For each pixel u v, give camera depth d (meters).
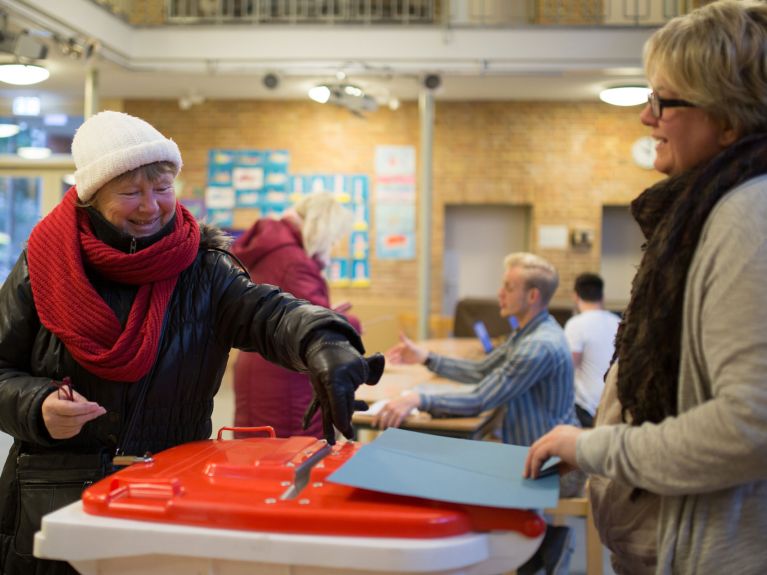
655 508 1.24
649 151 9.63
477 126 9.71
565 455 1.16
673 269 1.15
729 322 1.05
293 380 2.98
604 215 10.20
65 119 9.58
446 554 0.98
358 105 7.66
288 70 7.74
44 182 8.33
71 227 1.49
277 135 9.77
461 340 6.29
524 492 1.08
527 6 8.98
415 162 9.71
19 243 8.38
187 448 1.35
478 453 1.29
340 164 9.75
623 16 8.09
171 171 1.51
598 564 2.65
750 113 1.15
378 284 9.80
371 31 7.68
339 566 0.99
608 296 10.20
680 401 1.14
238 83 8.74
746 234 1.07
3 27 5.86
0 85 8.62
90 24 6.96
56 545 1.05
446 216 10.24
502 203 9.77
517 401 2.85
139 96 9.60
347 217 3.25
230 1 9.29
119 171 1.42
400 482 1.09
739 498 1.13
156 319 1.48
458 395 2.74
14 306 1.50
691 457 1.05
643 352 1.18
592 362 4.23
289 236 3.13
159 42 7.77
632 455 1.10
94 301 1.45
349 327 1.42
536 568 2.28
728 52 1.14
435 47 7.66
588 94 9.25
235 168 9.77
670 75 1.19
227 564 1.03
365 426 2.92
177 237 1.50
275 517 1.01
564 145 9.69
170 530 1.02
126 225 1.50
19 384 1.39
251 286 1.60
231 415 6.59
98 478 1.46
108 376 1.44
